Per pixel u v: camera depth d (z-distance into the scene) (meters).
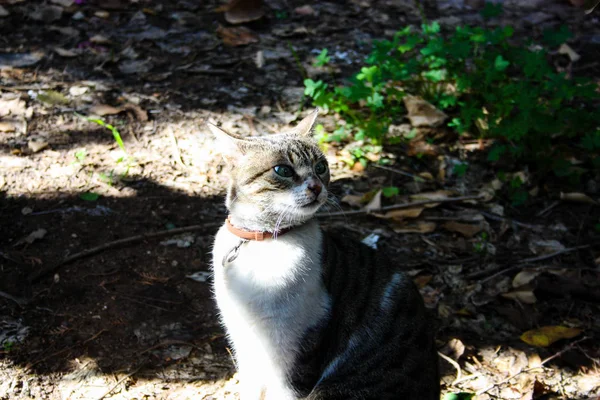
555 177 1.75
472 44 1.98
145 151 1.70
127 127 1.75
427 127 1.80
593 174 1.76
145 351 1.39
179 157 1.69
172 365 1.38
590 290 1.53
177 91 1.85
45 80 1.83
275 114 1.82
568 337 1.45
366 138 1.79
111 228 1.56
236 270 1.26
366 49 2.04
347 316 1.28
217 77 1.90
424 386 1.26
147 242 1.54
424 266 1.56
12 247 1.51
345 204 1.66
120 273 1.50
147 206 1.60
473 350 1.44
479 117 1.73
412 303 1.30
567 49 2.07
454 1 2.34
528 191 1.71
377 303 1.29
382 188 1.67
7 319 1.41
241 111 1.82
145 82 1.87
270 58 1.97
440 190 1.70
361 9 2.25
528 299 1.51
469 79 1.77
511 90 1.72
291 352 1.27
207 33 2.04
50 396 1.33
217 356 1.40
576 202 1.70
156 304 1.46
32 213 1.56
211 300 1.47
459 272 1.55
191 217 1.59
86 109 1.78
